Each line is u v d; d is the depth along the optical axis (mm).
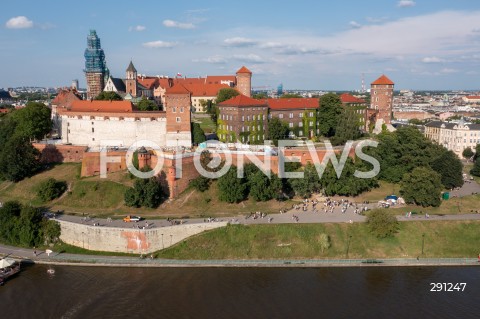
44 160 171125
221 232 123750
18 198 151250
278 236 122125
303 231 123125
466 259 117750
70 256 121500
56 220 129375
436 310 97938
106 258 120188
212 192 142250
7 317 96625
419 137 160500
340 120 185750
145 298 102750
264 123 188000
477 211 137875
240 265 116000
